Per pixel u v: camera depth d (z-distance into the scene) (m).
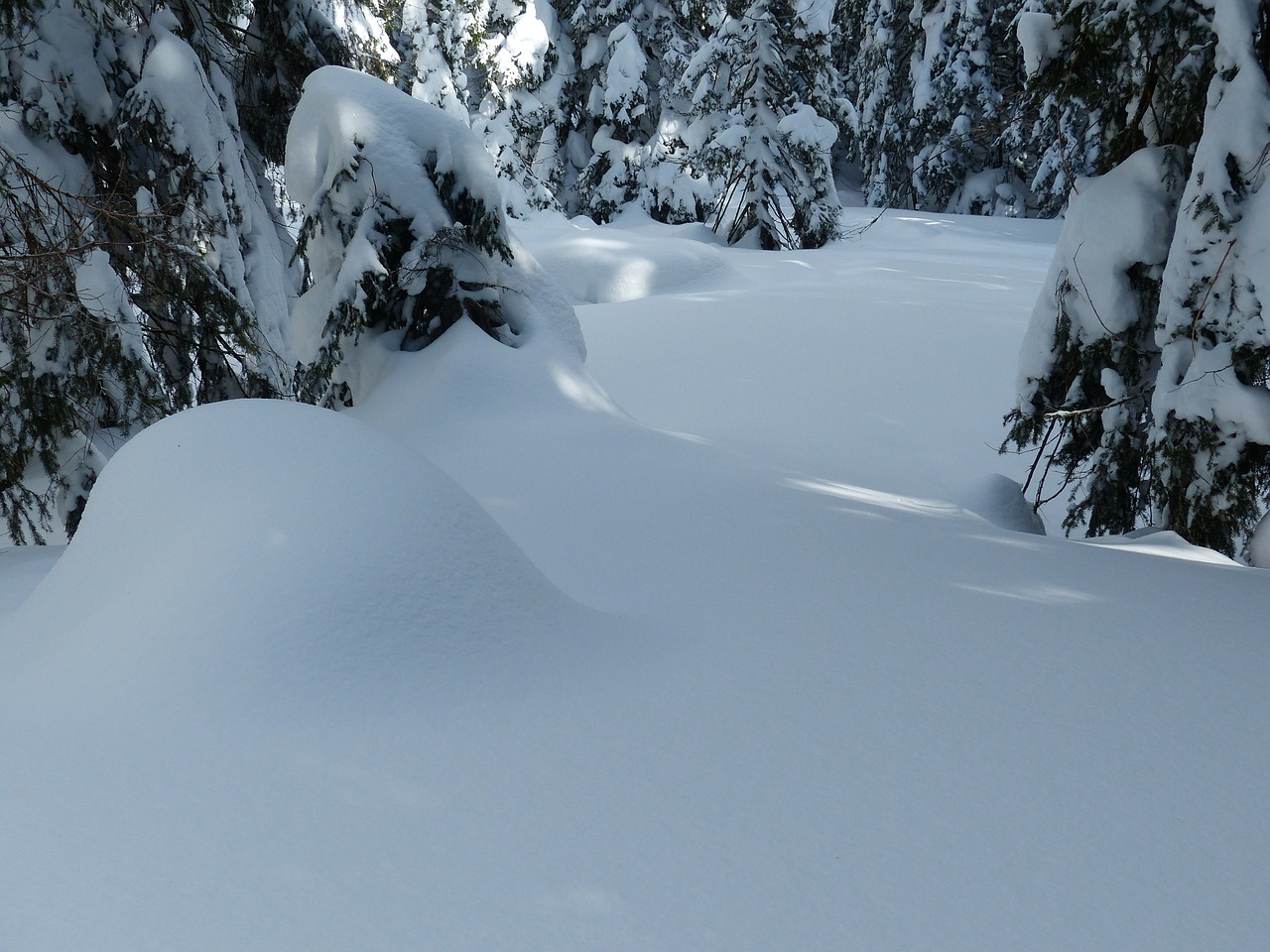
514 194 23.80
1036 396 6.15
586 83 25.62
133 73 7.59
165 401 6.83
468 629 2.60
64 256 5.71
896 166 29.02
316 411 2.91
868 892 1.75
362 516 2.61
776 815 1.99
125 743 2.14
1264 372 5.00
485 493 4.95
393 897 1.68
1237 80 4.88
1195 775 2.19
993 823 1.98
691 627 3.07
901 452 8.48
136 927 1.57
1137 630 3.08
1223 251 4.95
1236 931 1.67
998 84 25.92
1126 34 5.22
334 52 9.30
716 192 24.11
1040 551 4.05
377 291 7.15
